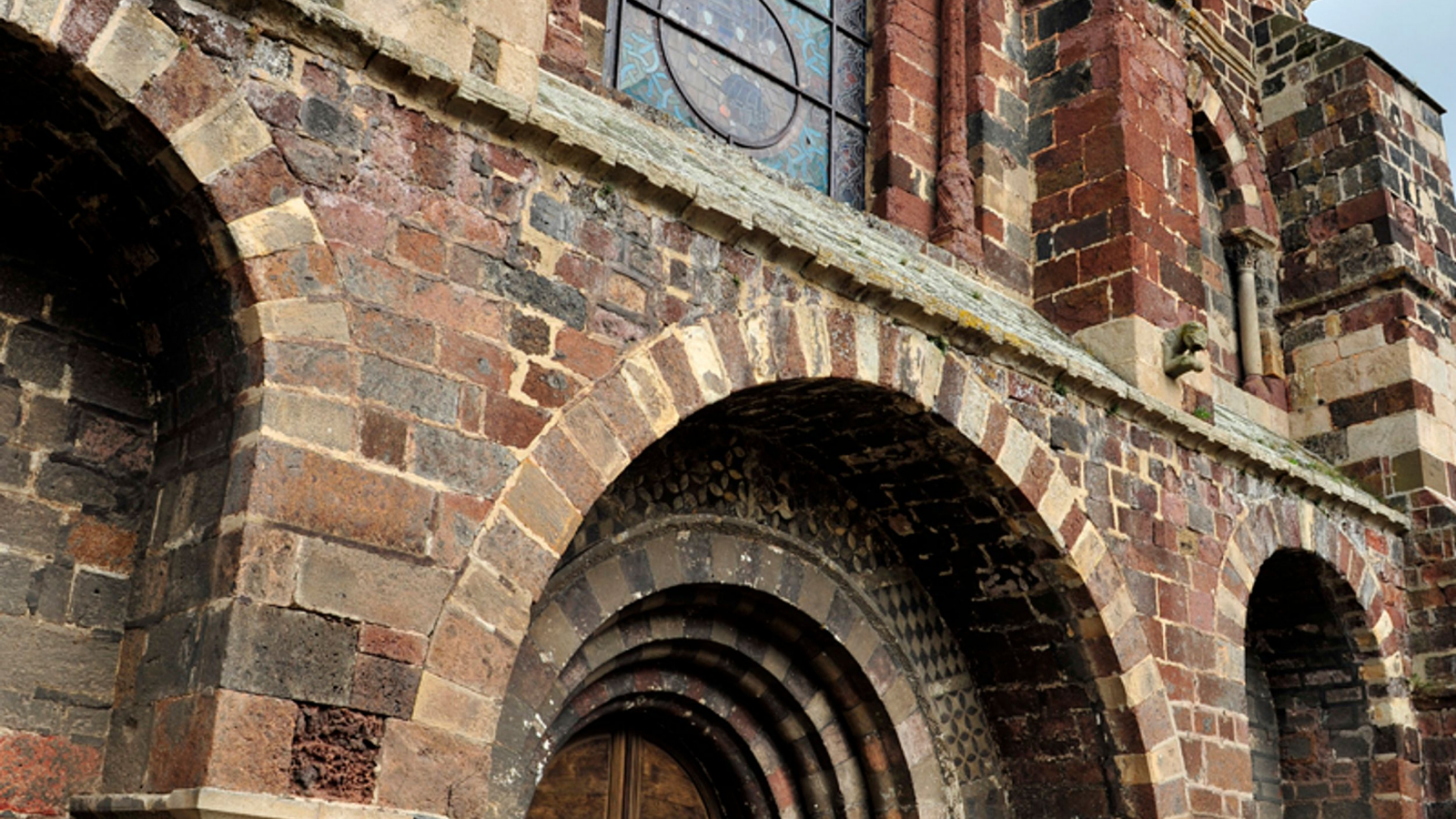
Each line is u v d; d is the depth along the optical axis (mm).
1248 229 13977
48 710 5398
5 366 5617
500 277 6266
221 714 4922
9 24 4938
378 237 5852
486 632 5793
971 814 9430
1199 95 13969
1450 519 12477
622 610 8078
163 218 5586
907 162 10867
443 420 5879
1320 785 12258
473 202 6242
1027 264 11180
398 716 5426
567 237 6594
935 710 9492
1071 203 11078
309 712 5184
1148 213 10891
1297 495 11359
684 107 9805
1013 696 9641
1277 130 14680
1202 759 9453
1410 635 12469
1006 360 8836
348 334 5641
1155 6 11789
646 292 6879
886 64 11062
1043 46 11672
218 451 5480
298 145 5680
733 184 8523
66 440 5711
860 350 7863
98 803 5180
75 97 5266
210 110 5441
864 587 9352
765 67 10477
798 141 10531
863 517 9531
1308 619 12219
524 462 6129
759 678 9078
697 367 6977
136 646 5535
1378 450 13102
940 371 8344
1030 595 9258
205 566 5289
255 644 5066
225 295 5527
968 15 11484
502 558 5930
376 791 5297
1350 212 13922
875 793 9305
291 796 5047
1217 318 13734
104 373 5883
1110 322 10539
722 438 8648
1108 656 9070
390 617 5492
